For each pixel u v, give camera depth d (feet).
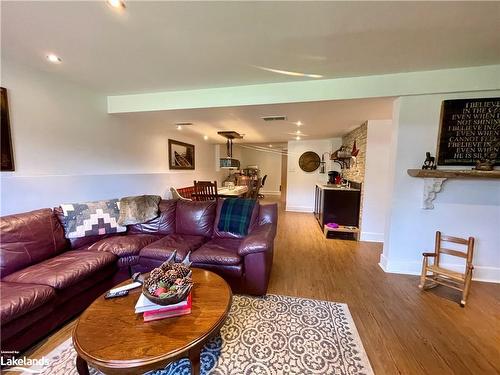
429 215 8.24
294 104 8.86
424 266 7.44
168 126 13.93
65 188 8.39
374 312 6.19
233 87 9.05
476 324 5.74
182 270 4.55
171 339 3.53
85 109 9.24
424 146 7.99
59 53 6.42
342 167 17.81
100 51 6.31
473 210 7.94
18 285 5.00
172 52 6.35
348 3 4.46
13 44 5.94
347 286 7.60
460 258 8.21
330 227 13.00
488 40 5.67
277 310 6.22
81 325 3.83
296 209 20.83
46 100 7.77
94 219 8.09
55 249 6.86
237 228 8.63
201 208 9.20
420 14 4.75
